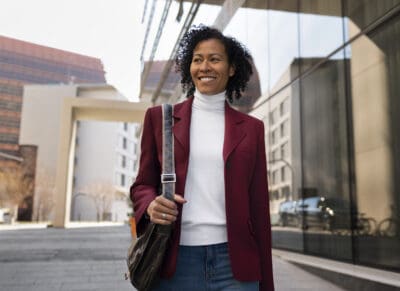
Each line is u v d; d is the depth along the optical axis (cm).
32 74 9112
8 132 8569
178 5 1612
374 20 718
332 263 729
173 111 175
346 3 801
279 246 1055
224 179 164
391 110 672
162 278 159
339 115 820
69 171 3055
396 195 651
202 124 177
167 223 147
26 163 7656
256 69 1227
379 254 670
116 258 935
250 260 160
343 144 802
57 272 716
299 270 716
